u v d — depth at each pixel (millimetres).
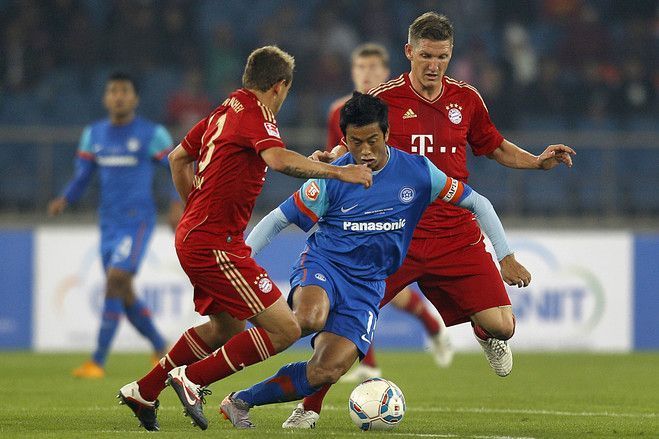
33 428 24500
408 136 27531
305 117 61969
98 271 52656
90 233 52875
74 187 42219
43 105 67000
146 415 23438
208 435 22016
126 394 23219
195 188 23266
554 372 42812
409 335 53562
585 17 71625
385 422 23812
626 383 38688
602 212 57531
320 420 26453
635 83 67812
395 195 23844
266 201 57906
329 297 23359
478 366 45250
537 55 71688
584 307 53562
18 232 52688
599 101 67438
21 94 67188
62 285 52656
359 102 22828
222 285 22875
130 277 41500
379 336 53562
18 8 68750
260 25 73250
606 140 57688
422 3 72375
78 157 42375
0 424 25406
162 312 52250
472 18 72750
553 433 24250
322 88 67812
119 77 41438
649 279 53812
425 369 43781
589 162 57750
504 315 27547
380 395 23891
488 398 33344
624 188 57625
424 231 27547
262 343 22688
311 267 23750
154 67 68750
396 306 43062
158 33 69125
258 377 40438
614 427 25703
